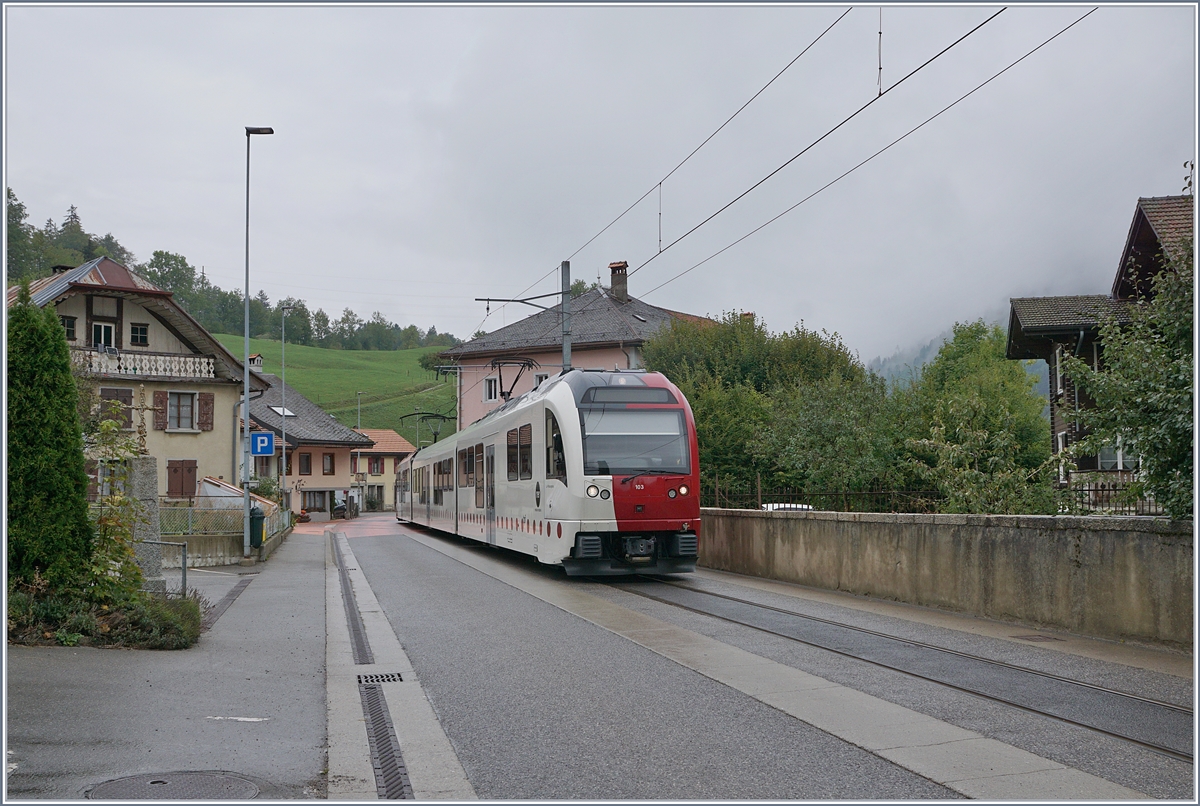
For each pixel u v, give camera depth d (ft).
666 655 31.81
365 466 292.20
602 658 31.50
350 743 21.35
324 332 610.24
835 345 129.39
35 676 25.36
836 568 51.93
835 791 17.78
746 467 90.02
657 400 58.08
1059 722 22.58
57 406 30.89
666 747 20.79
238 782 18.11
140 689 25.12
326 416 231.09
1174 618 31.17
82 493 31.45
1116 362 33.40
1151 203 80.33
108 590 31.99
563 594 50.67
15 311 30.58
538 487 60.59
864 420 78.02
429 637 37.22
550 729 22.53
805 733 21.80
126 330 129.90
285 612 44.47
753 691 26.14
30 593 30.45
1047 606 36.88
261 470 205.36
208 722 22.43
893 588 46.88
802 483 80.74
